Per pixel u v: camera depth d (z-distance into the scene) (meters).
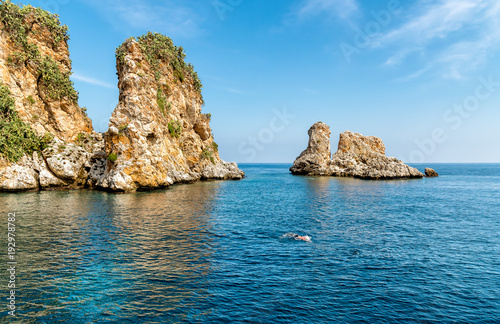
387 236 24.75
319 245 22.05
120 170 51.56
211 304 13.02
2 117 50.47
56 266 17.06
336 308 12.84
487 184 79.25
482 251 20.88
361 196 52.16
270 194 54.75
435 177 110.44
